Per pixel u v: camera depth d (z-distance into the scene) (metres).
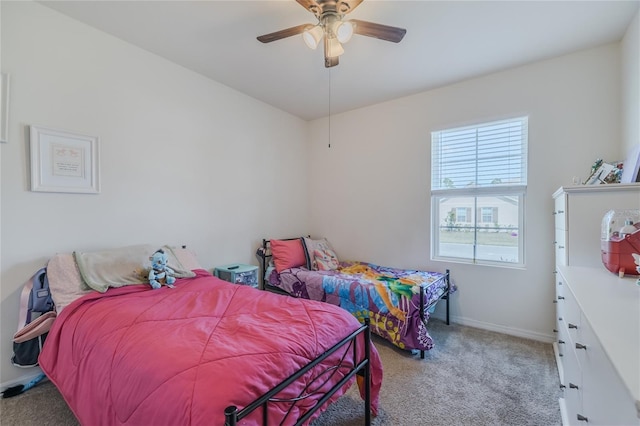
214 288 2.02
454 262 3.00
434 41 2.20
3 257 1.76
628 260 1.42
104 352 1.24
